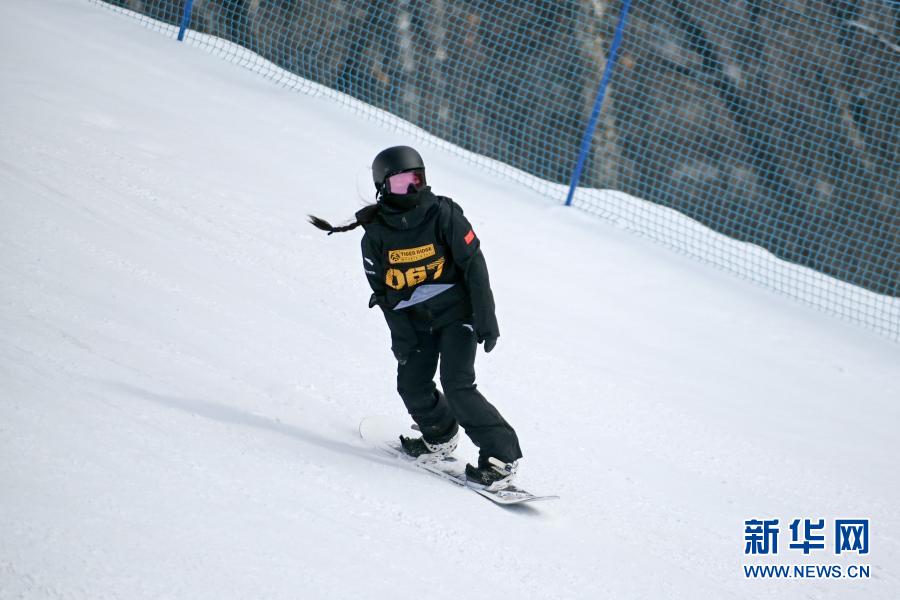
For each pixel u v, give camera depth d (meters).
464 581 10.85
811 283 34.59
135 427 11.88
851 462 21.19
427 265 13.64
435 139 38.66
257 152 31.42
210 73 38.19
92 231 20.59
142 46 38.88
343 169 32.22
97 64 35.09
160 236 22.08
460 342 14.05
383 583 10.00
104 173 24.92
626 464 18.02
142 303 17.69
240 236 24.12
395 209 13.45
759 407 23.47
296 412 15.30
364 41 47.22
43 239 18.98
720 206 48.97
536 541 13.05
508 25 48.78
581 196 36.88
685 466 18.80
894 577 15.64
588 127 35.28
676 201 48.69
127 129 29.50
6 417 10.70
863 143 50.19
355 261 25.11
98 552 8.56
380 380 18.34
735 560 14.86
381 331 21.23
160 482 10.50
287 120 35.50
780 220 48.84
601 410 20.55
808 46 51.03
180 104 33.78
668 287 30.72
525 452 17.14
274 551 9.81
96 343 14.82
